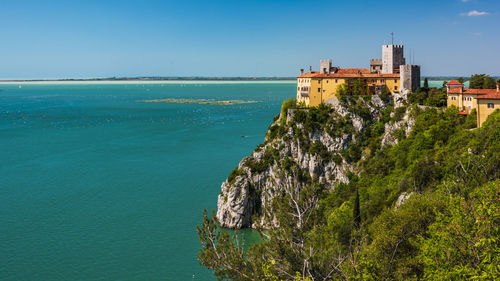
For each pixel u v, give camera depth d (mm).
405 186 87125
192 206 133750
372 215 83938
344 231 58719
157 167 184875
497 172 63562
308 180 124812
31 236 111750
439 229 41906
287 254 41594
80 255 101562
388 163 109812
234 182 123000
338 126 128000
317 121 130625
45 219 123438
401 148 109938
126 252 103375
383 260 44375
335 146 125688
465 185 52844
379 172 110438
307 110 134000
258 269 42125
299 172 125062
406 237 49938
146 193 147000
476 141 83875
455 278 34500
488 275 31641
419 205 54219
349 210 89562
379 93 139750
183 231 115062
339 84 140625
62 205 135375
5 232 114188
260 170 126000
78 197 143250
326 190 122688
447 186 55094
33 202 138250
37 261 98875
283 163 126438
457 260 36250
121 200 139875
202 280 91938
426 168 83750
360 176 117000
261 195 124312
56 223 120562
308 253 42531
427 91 129125
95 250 104250
